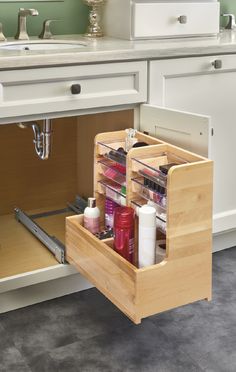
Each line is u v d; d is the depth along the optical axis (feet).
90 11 8.91
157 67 7.59
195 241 6.07
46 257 7.76
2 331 7.01
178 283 6.08
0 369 6.30
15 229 8.68
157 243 6.64
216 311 7.45
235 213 8.89
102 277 6.44
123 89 7.45
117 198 7.04
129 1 8.14
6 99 6.65
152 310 5.95
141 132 7.61
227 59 8.16
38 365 6.37
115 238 6.37
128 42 8.11
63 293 7.81
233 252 9.14
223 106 8.37
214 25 8.81
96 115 8.73
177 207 5.85
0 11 8.45
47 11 8.81
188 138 6.77
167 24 8.39
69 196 9.77
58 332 7.00
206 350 6.64
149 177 6.34
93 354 6.56
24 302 7.52
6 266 7.49
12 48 8.06
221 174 8.63
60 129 9.36
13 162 9.13
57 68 6.83
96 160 7.25
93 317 7.32
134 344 6.75
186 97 7.98
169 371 6.27
